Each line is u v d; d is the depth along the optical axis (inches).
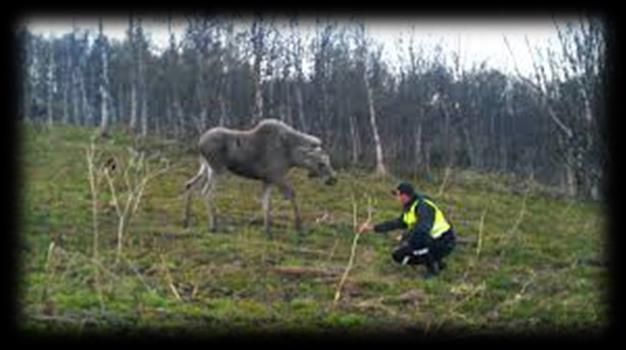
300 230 510.0
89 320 281.1
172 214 545.0
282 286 367.9
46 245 401.1
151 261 395.5
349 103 1145.4
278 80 1131.9
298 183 756.6
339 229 537.0
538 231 607.2
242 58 1117.7
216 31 1117.1
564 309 336.5
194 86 1159.6
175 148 932.6
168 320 292.0
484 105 1325.0
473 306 344.8
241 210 590.2
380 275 407.8
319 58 1148.5
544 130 1121.4
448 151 1165.7
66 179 646.5
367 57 1210.6
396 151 1117.1
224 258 419.8
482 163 1220.5
